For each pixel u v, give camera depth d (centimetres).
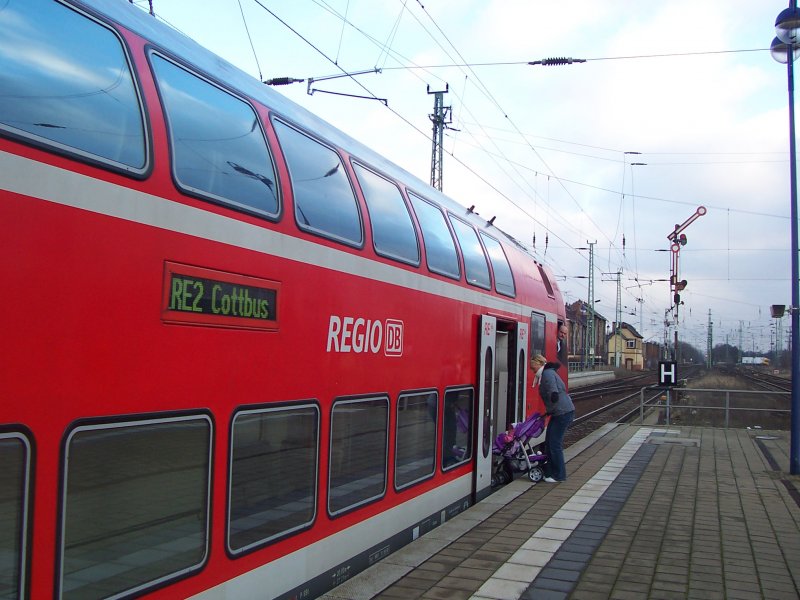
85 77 337
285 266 483
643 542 727
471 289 888
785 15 1104
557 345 1416
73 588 318
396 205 696
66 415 313
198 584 397
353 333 578
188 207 392
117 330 341
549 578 609
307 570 514
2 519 287
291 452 490
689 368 12131
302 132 545
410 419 700
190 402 389
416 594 564
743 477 1105
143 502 358
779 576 621
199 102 422
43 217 304
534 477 1055
